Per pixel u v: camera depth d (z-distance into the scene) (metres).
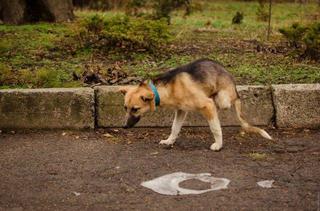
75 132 8.31
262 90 8.52
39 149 7.50
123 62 11.58
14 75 10.30
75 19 18.39
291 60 11.63
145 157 7.13
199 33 16.08
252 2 34.53
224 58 11.86
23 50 12.66
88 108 8.40
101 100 8.47
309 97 8.45
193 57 11.92
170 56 12.08
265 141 7.82
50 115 8.40
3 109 8.35
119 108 8.47
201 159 7.02
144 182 6.23
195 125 8.45
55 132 8.32
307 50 11.77
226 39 14.77
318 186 6.06
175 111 7.95
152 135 8.18
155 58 11.91
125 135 8.20
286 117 8.45
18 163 6.92
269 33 15.69
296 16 22.75
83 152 7.36
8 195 5.90
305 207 5.48
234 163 6.85
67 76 10.28
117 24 13.02
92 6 24.02
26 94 8.35
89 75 9.87
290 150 7.38
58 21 17.91
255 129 7.56
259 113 8.50
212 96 7.59
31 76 10.12
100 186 6.13
